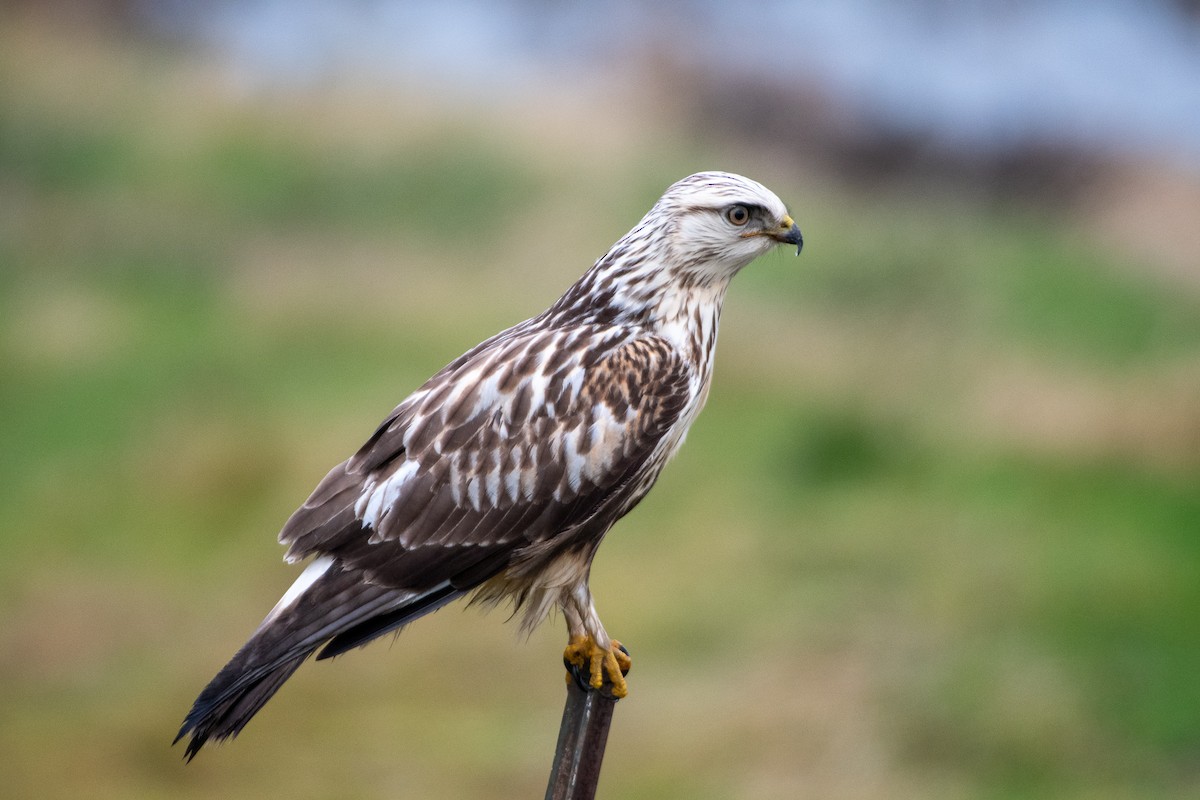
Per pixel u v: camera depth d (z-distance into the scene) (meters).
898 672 12.39
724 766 11.52
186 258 23.05
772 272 22.09
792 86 33.28
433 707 12.49
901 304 20.83
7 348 19.64
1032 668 12.34
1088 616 13.12
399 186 25.45
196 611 13.80
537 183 25.70
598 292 6.97
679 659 12.88
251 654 6.21
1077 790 11.09
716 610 13.52
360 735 12.01
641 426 6.78
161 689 12.56
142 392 18.28
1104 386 18.14
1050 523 14.85
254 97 29.03
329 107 28.53
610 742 11.80
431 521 6.57
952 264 23.41
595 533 6.86
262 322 20.33
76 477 16.17
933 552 14.33
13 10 32.94
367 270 22.34
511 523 6.65
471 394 6.68
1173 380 18.16
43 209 24.88
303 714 12.34
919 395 17.73
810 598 13.61
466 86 30.52
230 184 25.78
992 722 11.71
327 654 6.45
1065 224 28.31
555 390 6.70
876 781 11.14
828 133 32.66
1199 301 23.17
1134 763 11.36
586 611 6.82
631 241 6.97
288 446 16.19
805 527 14.98
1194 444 16.47
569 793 6.66
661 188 26.19
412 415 6.70
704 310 7.02
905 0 36.47
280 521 15.14
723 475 16.03
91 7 33.97
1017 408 17.42
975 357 18.91
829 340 19.25
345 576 6.46
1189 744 11.53
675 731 11.88
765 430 16.86
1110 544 14.46
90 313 21.02
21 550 14.68
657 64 33.38
